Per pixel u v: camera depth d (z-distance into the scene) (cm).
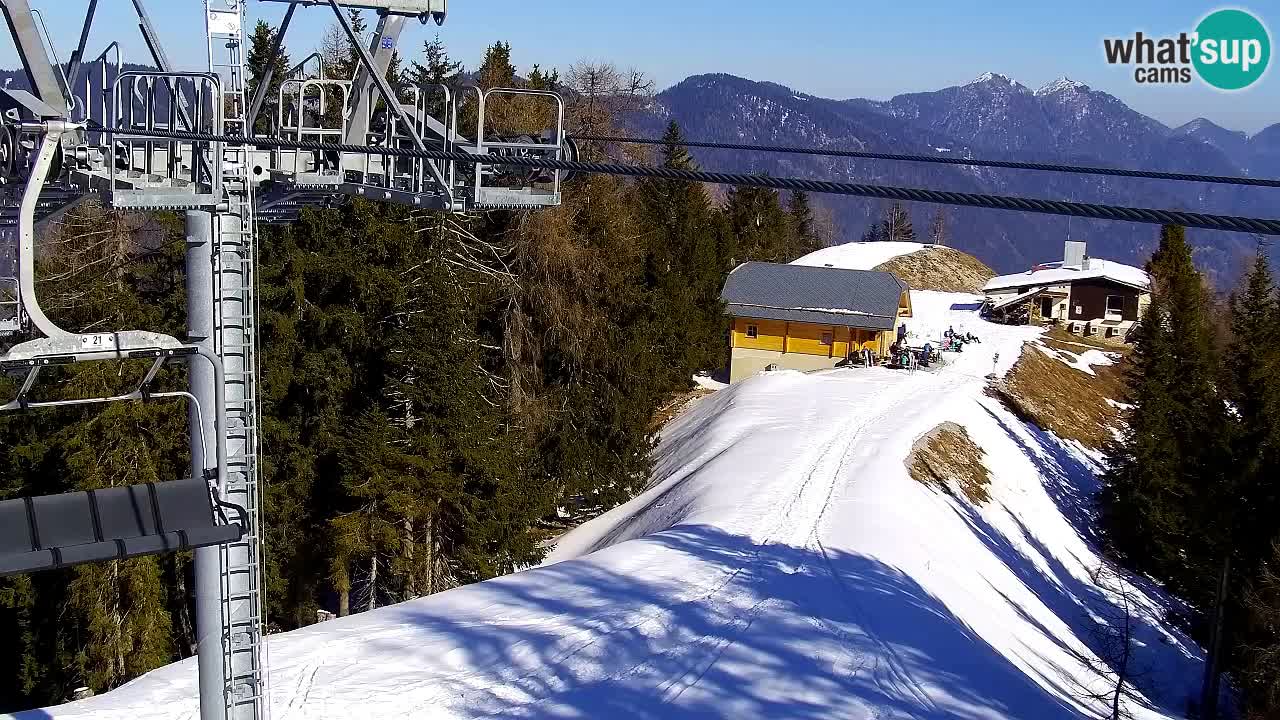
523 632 2177
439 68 5703
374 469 3095
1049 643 2961
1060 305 7850
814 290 6322
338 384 3353
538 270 4262
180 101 1323
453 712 1831
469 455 3203
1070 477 5031
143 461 2998
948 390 5388
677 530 3005
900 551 2872
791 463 3803
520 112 4459
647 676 1978
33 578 2983
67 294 3256
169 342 1155
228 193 1276
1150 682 3067
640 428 4353
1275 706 2531
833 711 1841
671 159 9262
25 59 1153
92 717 1733
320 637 2147
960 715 1856
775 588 2475
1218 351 5128
